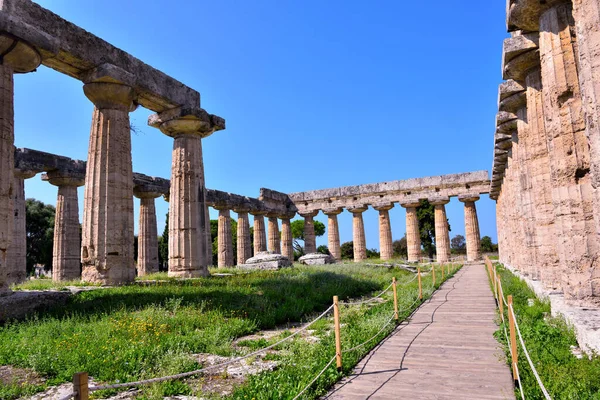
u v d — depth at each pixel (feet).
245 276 59.88
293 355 23.76
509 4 31.35
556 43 29.37
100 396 18.24
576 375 17.65
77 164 72.79
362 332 29.68
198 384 19.60
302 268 77.36
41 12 40.37
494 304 41.16
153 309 33.14
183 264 57.62
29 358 22.30
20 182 69.41
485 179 114.83
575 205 27.73
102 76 45.24
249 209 115.55
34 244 132.98
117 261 47.03
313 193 136.05
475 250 116.16
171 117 57.36
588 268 26.89
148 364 21.83
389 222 128.26
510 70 39.73
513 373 18.85
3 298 33.22
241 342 28.17
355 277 63.36
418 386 19.57
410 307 40.40
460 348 25.90
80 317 32.14
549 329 25.17
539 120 38.65
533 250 48.24
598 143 22.15
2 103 35.45
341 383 20.49
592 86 22.53
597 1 22.50
